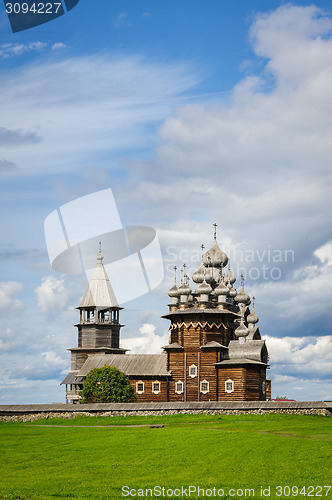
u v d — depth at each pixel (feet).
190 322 409.28
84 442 243.19
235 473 188.85
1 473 195.52
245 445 224.74
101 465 203.92
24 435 268.82
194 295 458.09
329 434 256.32
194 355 405.80
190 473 190.39
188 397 403.13
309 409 336.90
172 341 419.54
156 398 408.87
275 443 227.81
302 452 212.64
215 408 330.34
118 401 397.60
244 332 411.13
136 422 312.29
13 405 337.52
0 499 168.04
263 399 407.23
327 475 185.57
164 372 411.54
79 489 176.65
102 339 481.46
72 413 332.19
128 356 430.61
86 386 403.75
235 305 469.98
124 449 226.58
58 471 197.06
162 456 213.05
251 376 396.16
